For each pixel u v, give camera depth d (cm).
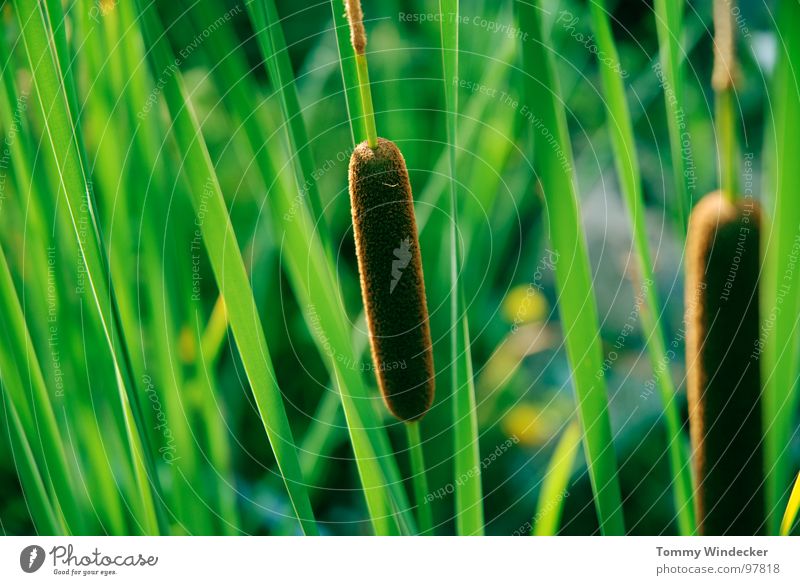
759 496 75
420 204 91
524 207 102
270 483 94
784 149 74
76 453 83
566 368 104
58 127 74
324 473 95
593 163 99
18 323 77
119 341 76
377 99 101
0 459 88
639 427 98
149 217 82
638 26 106
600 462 76
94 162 80
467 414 77
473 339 99
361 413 77
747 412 73
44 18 75
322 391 98
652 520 95
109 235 81
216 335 86
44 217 80
